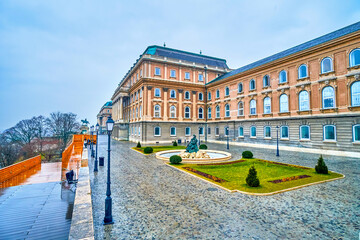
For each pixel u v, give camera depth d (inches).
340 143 845.2
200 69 1770.4
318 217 281.9
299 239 227.5
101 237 237.3
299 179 472.1
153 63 1568.7
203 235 239.1
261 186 421.1
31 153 1978.3
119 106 1991.9
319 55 930.1
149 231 250.4
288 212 299.6
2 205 360.5
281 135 1101.1
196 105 1720.0
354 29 844.0
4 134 2143.2
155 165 674.2
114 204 339.0
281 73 1112.2
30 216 307.3
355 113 795.4
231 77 1435.8
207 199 357.1
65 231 258.1
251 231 246.8
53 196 415.8
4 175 571.5
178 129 1627.7
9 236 243.3
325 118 898.1
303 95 1004.6
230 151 1035.9
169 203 340.8
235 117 1419.8
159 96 1563.7
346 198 353.4
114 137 2449.6
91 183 468.4
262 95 1216.8
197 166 642.8
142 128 1504.7
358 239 225.5
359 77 790.5
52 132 2429.9
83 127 3469.5
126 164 692.7
